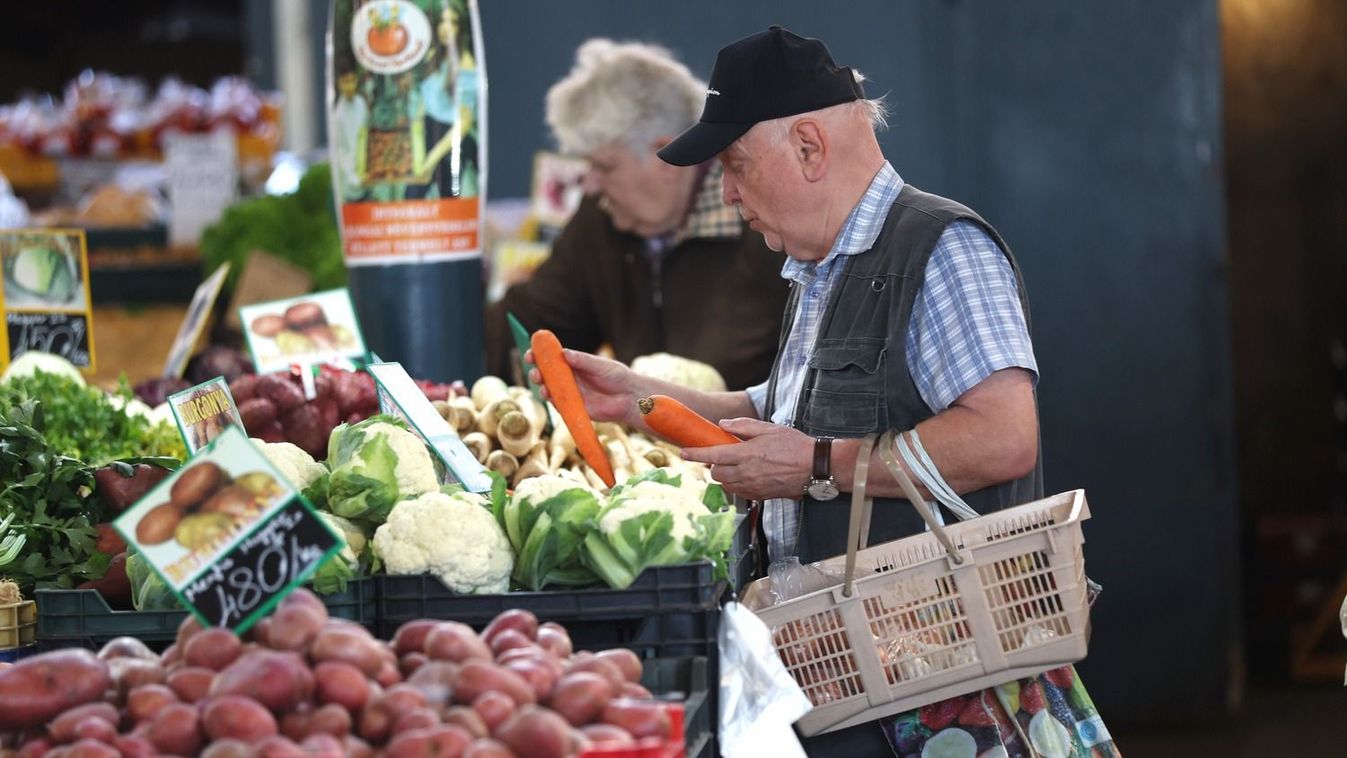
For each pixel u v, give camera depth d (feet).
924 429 20.77
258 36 56.80
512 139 50.67
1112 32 46.19
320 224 42.47
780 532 22.76
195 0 106.22
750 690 18.39
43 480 21.91
